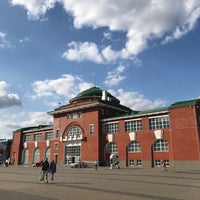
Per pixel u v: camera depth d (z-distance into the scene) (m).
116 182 20.34
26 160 72.94
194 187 16.70
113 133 53.31
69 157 60.03
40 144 69.38
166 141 45.03
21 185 18.44
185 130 42.44
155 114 47.38
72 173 32.69
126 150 50.19
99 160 53.38
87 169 44.00
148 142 47.16
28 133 75.00
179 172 33.09
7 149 105.81
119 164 50.12
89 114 58.09
